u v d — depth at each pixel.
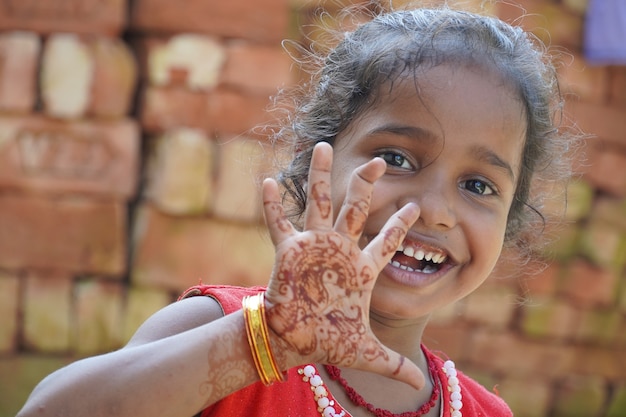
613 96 6.26
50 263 5.02
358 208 1.60
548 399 6.31
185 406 1.54
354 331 1.56
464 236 1.88
